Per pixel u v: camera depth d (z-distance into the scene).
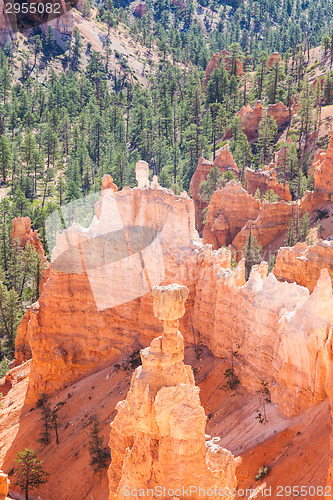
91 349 55.94
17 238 109.38
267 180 111.44
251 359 44.97
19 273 106.75
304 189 114.12
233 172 120.69
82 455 46.81
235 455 37.12
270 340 43.38
